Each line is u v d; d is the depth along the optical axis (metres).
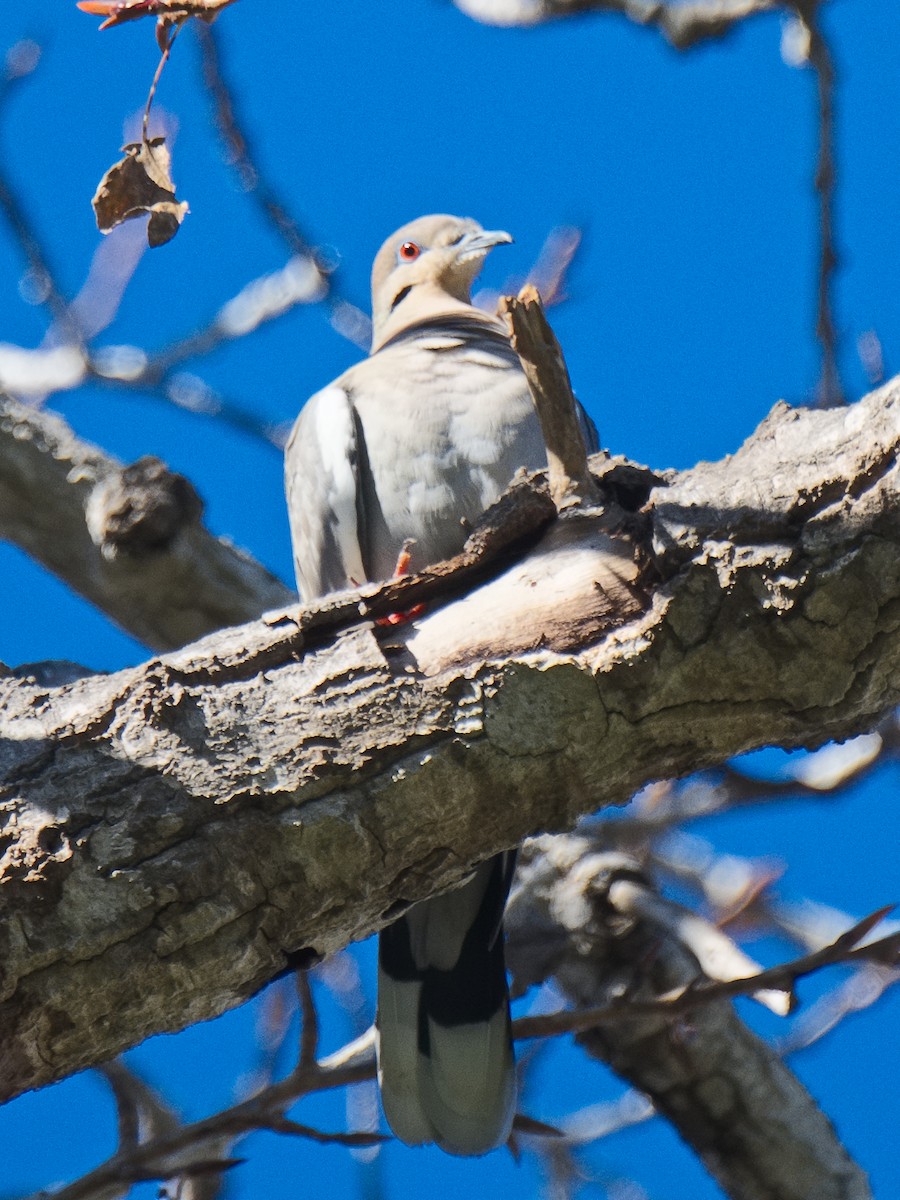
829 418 5.56
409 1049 7.91
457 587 5.76
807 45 8.78
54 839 5.21
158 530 10.30
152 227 5.48
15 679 5.55
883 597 5.36
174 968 5.29
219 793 5.33
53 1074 5.38
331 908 5.50
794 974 6.50
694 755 5.74
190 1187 7.48
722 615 5.46
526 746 5.51
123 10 5.09
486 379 9.52
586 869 9.20
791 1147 8.78
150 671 5.46
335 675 5.50
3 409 10.81
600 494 5.75
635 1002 6.71
